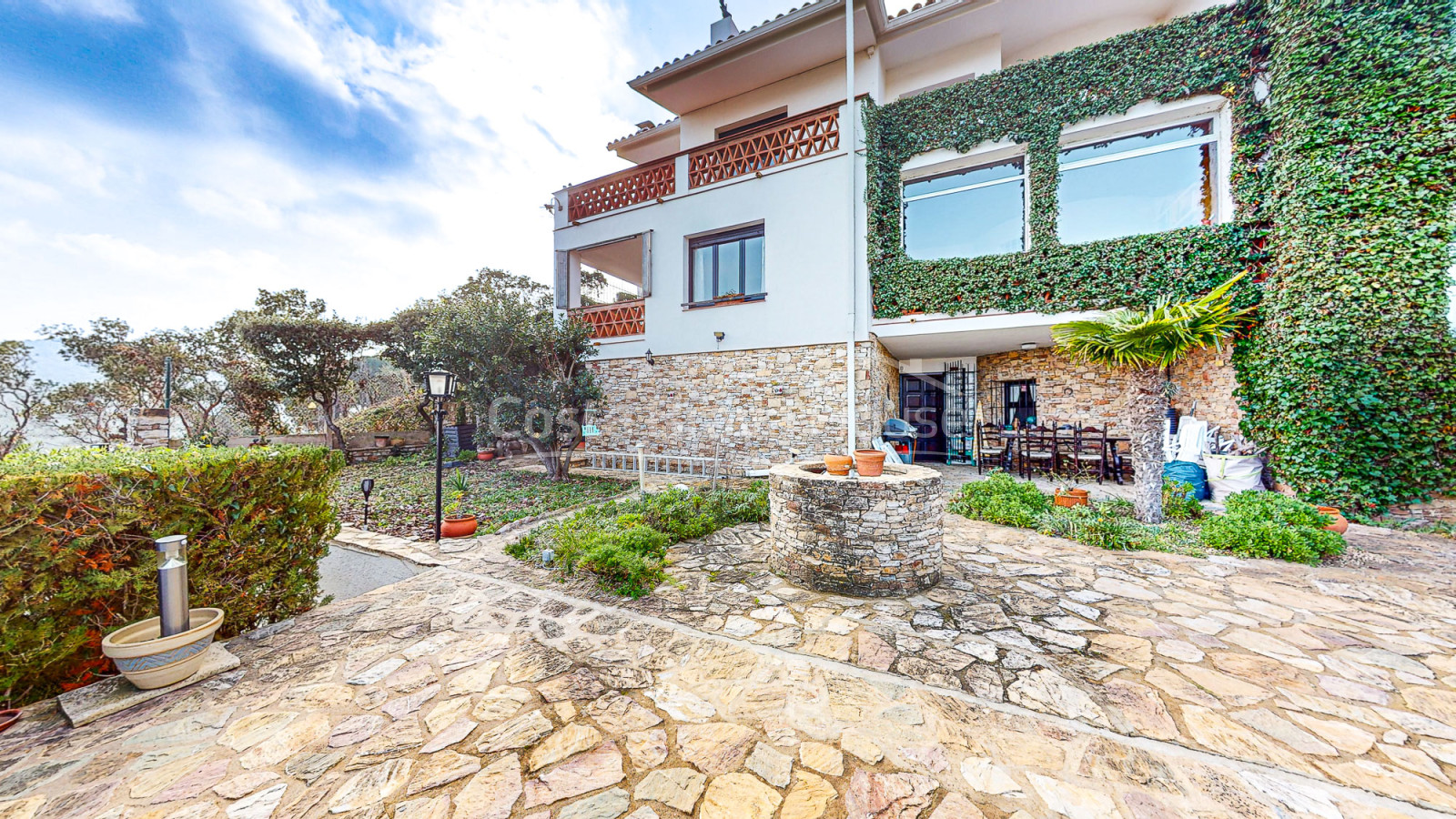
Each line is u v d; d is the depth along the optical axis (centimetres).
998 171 841
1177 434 750
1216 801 180
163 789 194
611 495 775
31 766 206
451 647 308
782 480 418
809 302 866
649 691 259
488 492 805
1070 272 746
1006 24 873
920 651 294
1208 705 237
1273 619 327
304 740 223
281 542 350
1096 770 197
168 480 293
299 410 1692
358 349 1350
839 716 235
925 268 824
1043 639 306
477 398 884
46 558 251
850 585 379
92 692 254
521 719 236
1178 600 361
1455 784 184
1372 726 219
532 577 432
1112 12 843
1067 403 960
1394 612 333
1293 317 591
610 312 1078
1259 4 655
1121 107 733
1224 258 671
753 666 281
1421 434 536
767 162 912
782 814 177
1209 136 719
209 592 311
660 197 1007
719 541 530
